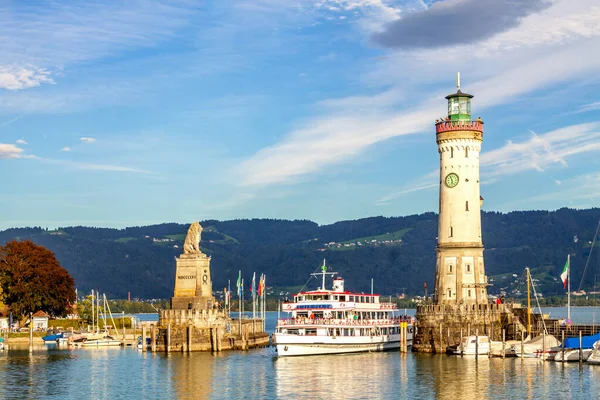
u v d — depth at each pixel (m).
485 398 117.56
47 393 128.75
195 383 136.00
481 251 168.88
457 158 169.12
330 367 149.88
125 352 190.88
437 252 171.38
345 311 173.62
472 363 150.38
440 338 165.62
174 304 187.50
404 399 117.94
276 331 171.12
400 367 147.50
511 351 158.25
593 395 118.38
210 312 185.25
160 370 152.88
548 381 129.62
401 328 166.62
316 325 169.25
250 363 159.88
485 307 162.62
